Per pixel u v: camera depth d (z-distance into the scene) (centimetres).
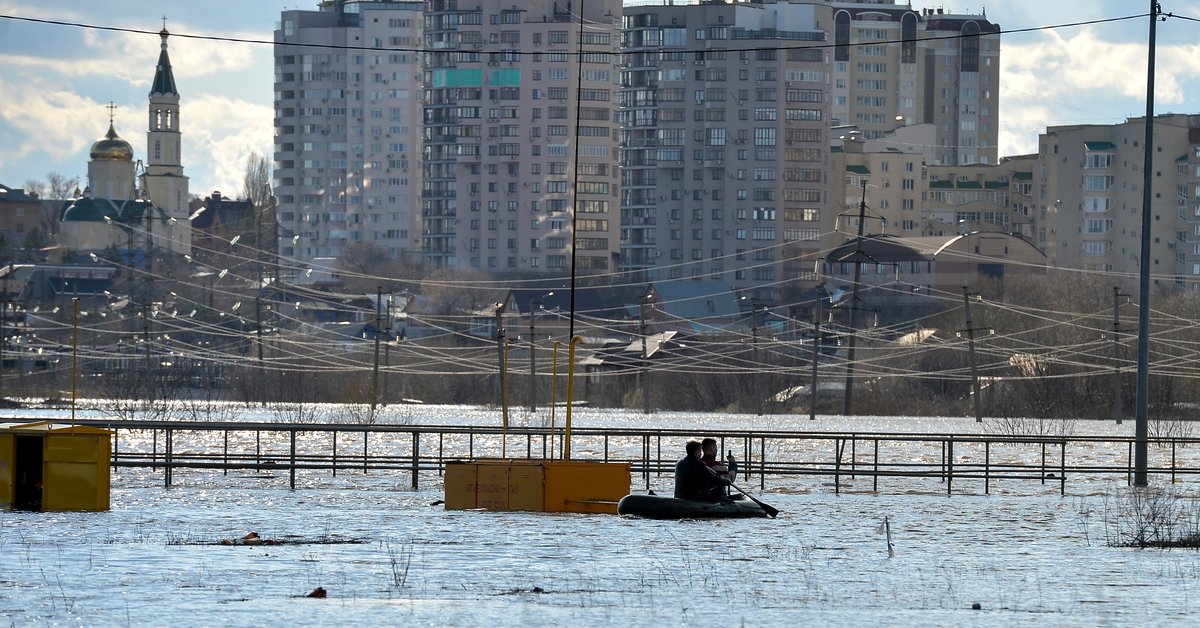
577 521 11856
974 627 6600
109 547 9612
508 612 6912
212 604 7088
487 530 11069
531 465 12694
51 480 12112
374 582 8031
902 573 8762
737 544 10356
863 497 14875
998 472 18688
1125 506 13725
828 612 7038
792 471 15738
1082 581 8412
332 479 16425
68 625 6419
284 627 6400
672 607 7150
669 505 12162
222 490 14788
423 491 14900
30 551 9319
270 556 9231
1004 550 10231
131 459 18850
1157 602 7500
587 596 7575
